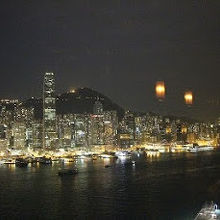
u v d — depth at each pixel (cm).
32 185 17212
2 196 14788
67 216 11581
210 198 13238
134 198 13688
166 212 11444
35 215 11850
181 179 17950
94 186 16538
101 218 11200
